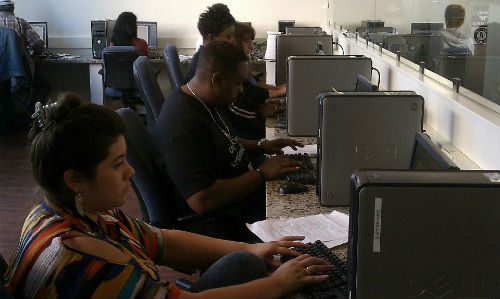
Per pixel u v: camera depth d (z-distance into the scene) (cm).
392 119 188
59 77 665
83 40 671
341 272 143
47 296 108
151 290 115
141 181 205
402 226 108
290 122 288
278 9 664
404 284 111
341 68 280
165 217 211
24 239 117
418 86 239
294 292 135
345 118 188
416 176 109
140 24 648
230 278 135
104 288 109
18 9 662
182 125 205
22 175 454
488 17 188
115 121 116
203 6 662
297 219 183
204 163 205
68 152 111
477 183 107
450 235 108
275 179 220
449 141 202
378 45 350
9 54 569
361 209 108
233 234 218
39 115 115
